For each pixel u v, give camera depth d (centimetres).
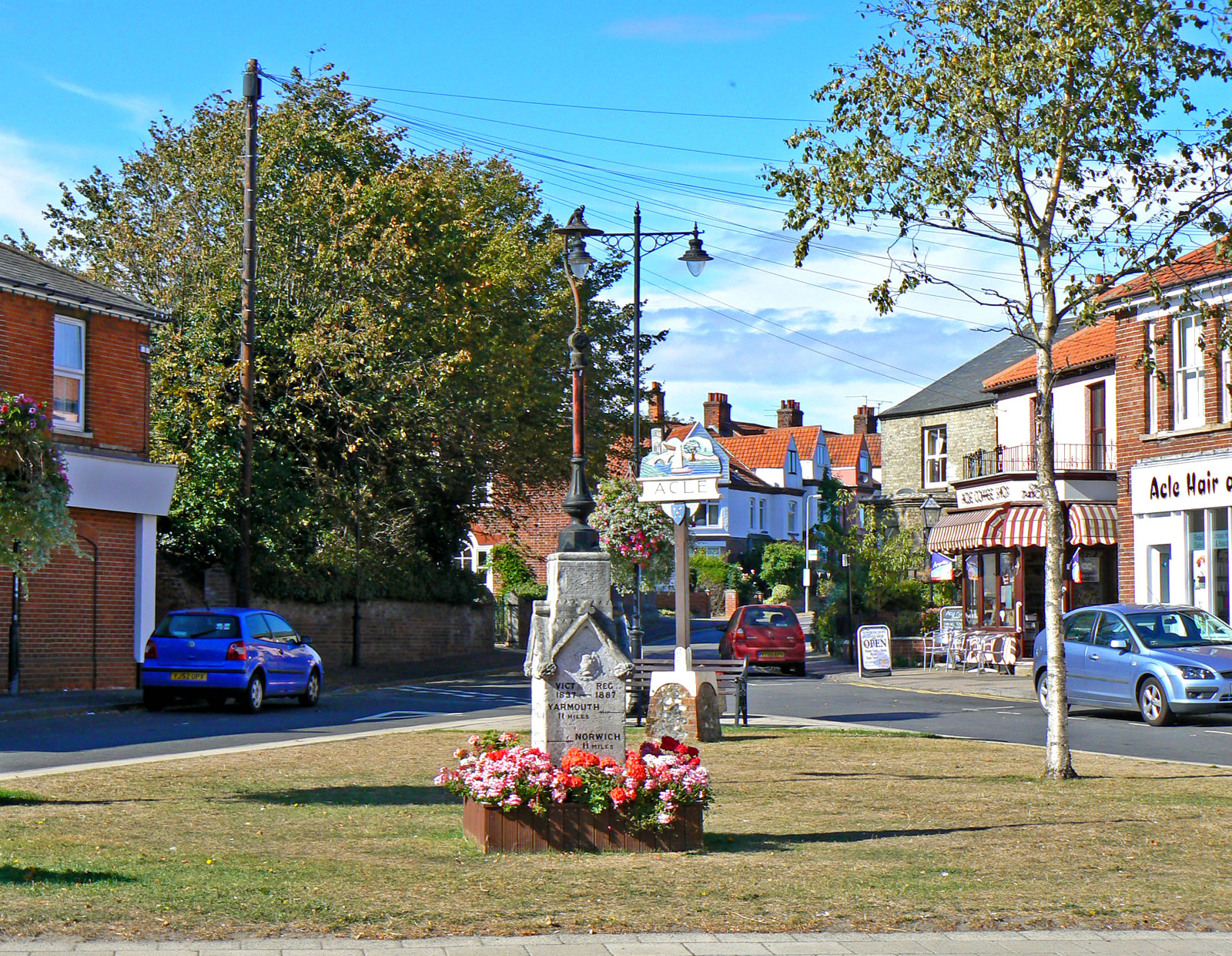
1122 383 2864
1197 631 2048
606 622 976
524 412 3744
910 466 4606
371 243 3347
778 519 8369
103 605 2586
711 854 907
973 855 904
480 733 1805
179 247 3425
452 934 677
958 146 1316
